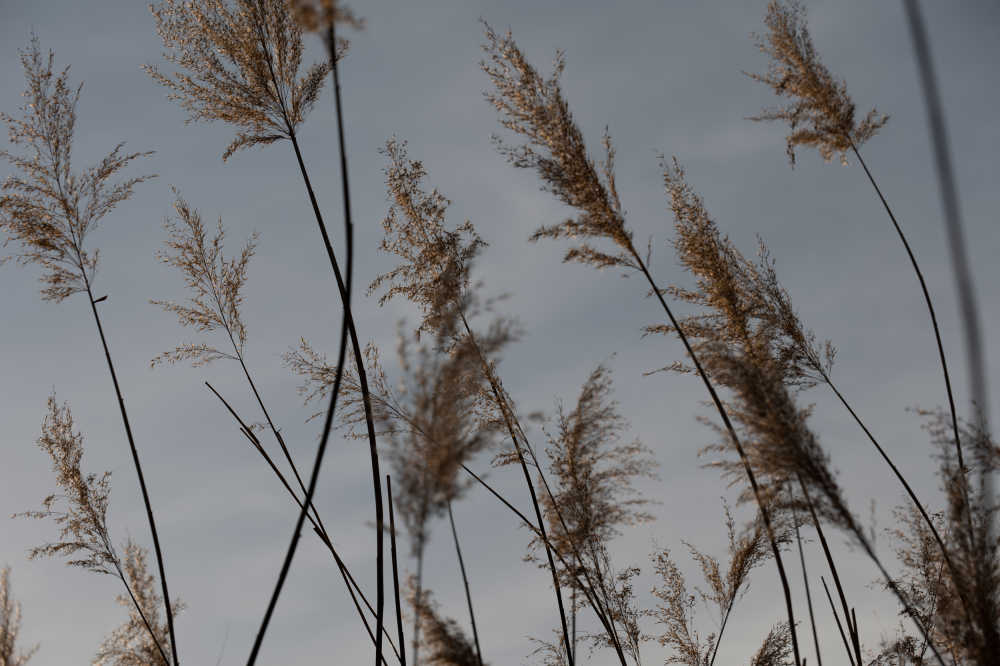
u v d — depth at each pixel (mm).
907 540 2213
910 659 2170
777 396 2053
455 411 2010
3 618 2145
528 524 2234
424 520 1984
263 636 1990
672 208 2242
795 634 2047
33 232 2232
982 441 2012
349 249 1975
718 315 2223
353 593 2150
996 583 2004
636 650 2262
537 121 2188
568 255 2184
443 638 2027
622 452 2223
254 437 2230
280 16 2281
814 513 2037
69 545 2279
